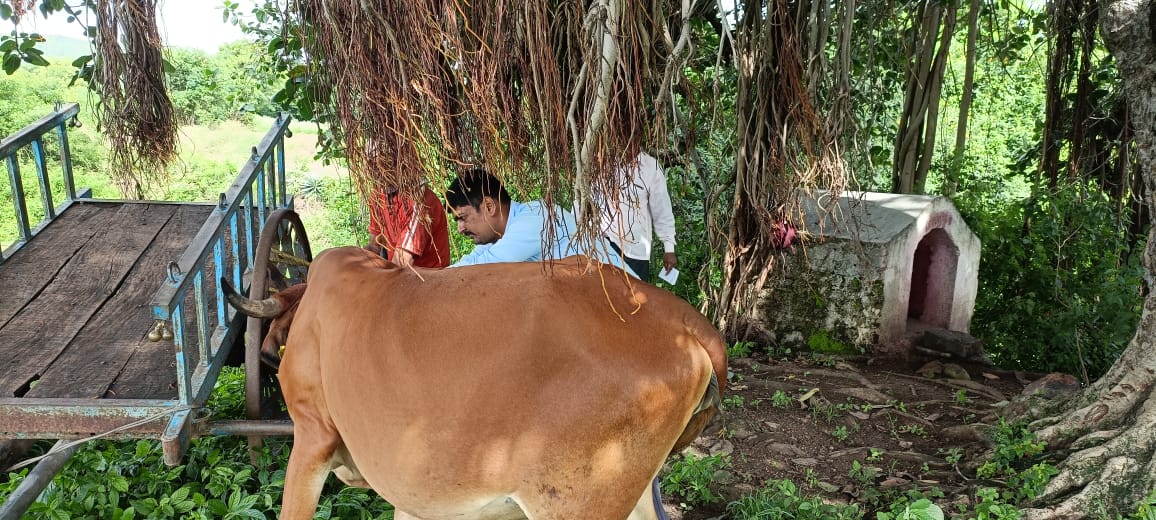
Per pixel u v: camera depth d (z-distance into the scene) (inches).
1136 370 153.6
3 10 123.9
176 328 116.2
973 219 297.4
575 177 84.2
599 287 91.4
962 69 438.0
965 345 240.5
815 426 191.6
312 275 109.3
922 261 275.4
